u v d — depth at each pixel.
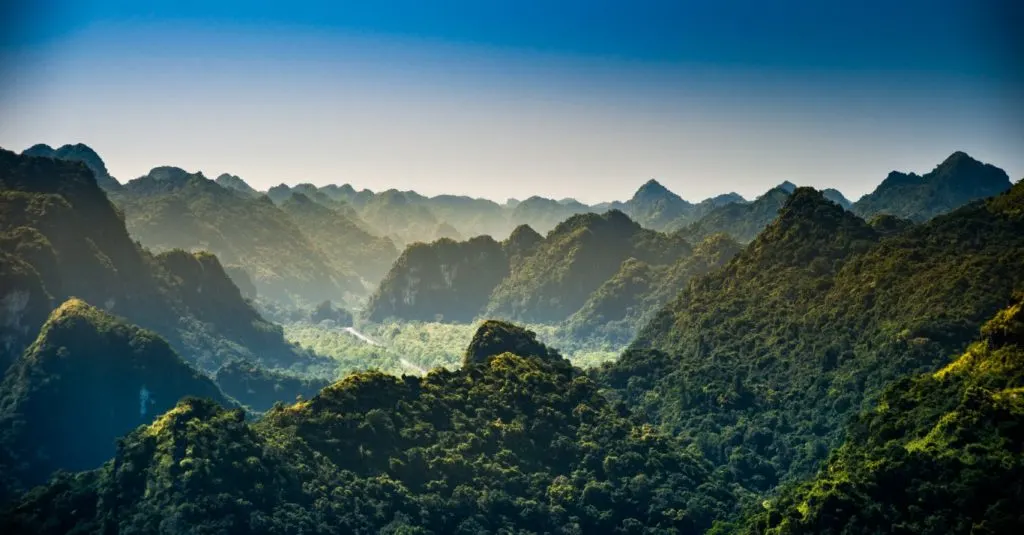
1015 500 120.69
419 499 150.00
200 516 132.62
